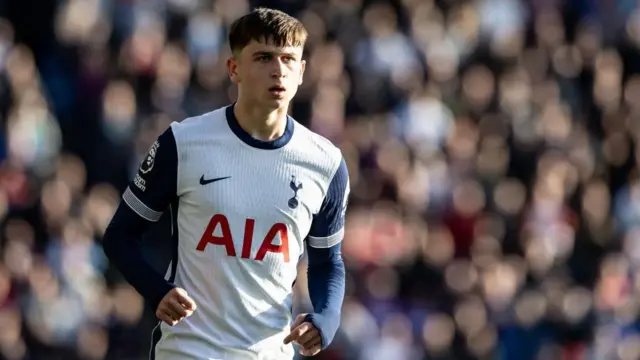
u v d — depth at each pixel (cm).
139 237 1748
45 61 4731
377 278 4138
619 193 5022
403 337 4031
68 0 4759
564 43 5584
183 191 1714
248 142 1719
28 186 3991
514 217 4581
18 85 4359
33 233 3912
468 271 4238
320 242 1783
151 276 1695
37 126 4300
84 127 4441
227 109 1741
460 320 4109
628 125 5316
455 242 4403
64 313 3750
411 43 5134
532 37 5509
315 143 1750
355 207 4359
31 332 3678
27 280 3725
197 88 4684
